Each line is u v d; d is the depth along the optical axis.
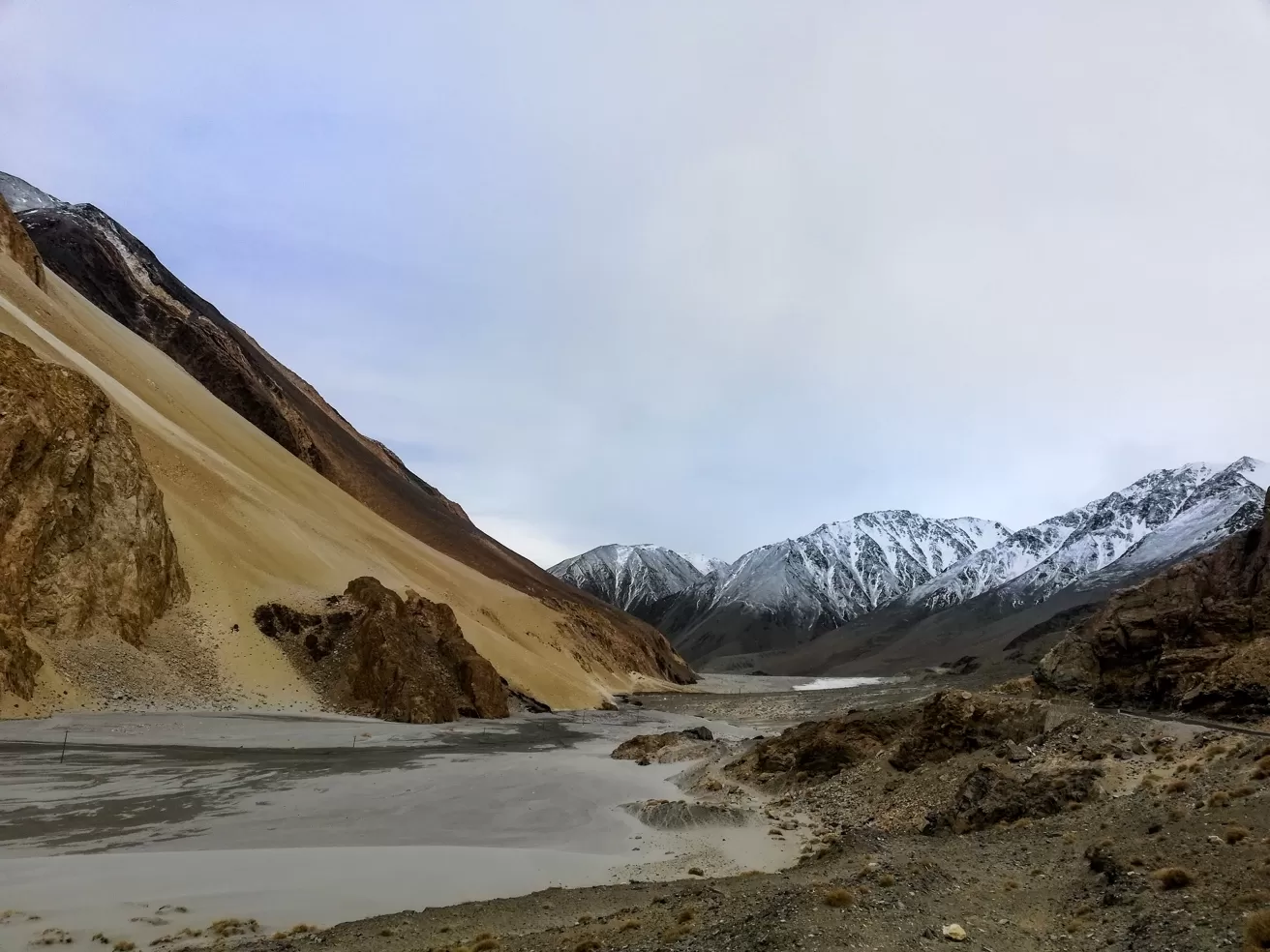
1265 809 12.86
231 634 47.00
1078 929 9.65
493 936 11.12
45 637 35.72
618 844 19.81
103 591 39.81
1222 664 25.25
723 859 18.11
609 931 10.97
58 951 10.59
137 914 12.27
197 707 39.19
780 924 9.52
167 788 23.27
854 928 9.42
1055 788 18.80
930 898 11.06
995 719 25.36
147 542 44.09
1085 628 34.28
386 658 50.16
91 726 31.88
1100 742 21.88
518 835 20.42
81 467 40.47
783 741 31.36
